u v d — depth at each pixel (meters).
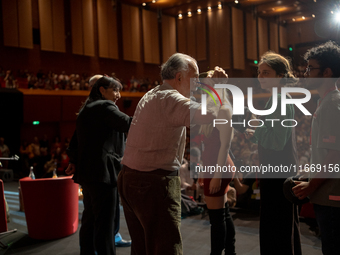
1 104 10.84
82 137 2.27
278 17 19.69
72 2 14.05
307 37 19.55
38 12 13.26
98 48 15.02
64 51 13.92
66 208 3.21
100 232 2.21
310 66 1.46
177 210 1.48
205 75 1.73
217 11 16.86
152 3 16.45
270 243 1.76
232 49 16.84
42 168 11.03
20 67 12.84
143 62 16.75
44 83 12.45
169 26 17.83
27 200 3.17
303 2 17.34
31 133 12.70
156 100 1.48
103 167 2.20
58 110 12.55
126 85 15.55
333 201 1.36
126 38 15.91
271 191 1.76
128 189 1.49
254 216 3.91
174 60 1.53
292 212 1.75
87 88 13.62
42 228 3.14
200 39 17.48
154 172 1.46
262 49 18.77
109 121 2.12
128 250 2.81
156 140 1.46
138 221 1.57
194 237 3.18
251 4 17.58
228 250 2.17
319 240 2.97
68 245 2.98
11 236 3.32
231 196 4.26
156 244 1.46
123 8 15.76
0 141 10.61
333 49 1.42
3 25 12.30
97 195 2.23
